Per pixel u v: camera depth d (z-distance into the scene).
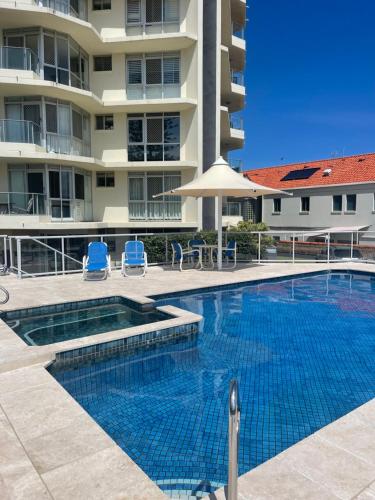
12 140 17.16
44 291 9.77
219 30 20.31
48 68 17.17
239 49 25.61
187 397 4.88
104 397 4.89
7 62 16.53
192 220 20.03
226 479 3.31
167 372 5.67
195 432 4.05
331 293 10.90
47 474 2.92
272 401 4.71
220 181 12.28
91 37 17.89
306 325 7.89
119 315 8.44
